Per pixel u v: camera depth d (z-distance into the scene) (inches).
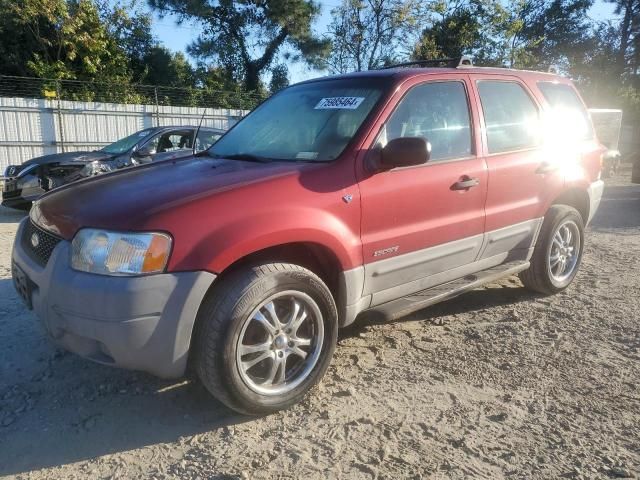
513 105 177.8
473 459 107.7
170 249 108.0
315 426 118.8
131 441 114.0
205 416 123.0
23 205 370.0
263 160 143.7
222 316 111.5
